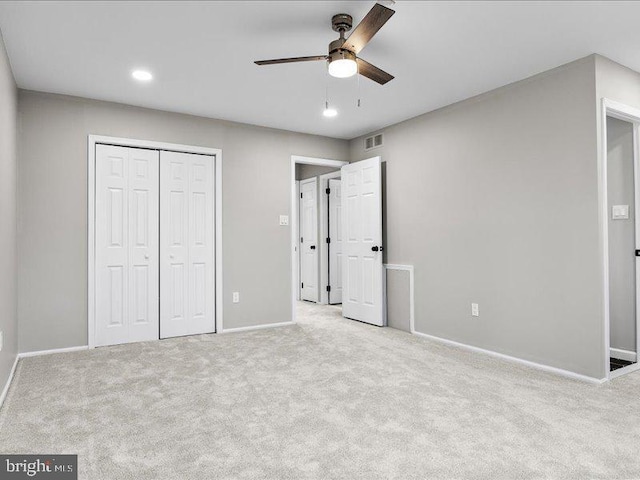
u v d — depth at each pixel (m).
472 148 3.74
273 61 2.44
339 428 2.15
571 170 2.99
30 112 3.52
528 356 3.26
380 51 2.86
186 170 4.29
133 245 3.99
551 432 2.10
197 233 4.34
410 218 4.42
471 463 1.81
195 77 3.30
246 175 4.60
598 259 2.84
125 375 2.99
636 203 3.37
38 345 3.52
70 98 3.69
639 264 3.35
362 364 3.27
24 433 2.09
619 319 3.48
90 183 3.75
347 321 5.06
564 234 3.03
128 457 1.87
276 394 2.62
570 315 2.99
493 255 3.54
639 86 3.18
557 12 2.37
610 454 1.89
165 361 3.34
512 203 3.39
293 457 1.87
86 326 3.72
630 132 3.43
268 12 2.37
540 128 3.20
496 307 3.51
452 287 3.92
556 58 2.96
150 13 2.38
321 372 3.06
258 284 4.66
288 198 4.89
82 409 2.39
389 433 2.09
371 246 4.80
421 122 4.29
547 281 3.14
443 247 4.02
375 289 4.77
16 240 3.33
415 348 3.78
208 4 2.29
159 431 2.12
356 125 4.70
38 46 2.76
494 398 2.56
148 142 4.05
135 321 3.99
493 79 3.35
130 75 3.25
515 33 2.61
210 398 2.56
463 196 3.82
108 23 2.48
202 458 1.86
